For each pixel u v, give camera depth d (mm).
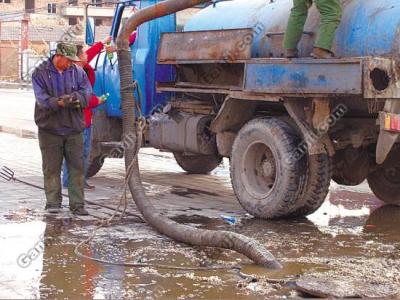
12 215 8336
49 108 8188
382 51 7395
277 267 6180
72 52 8250
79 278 5840
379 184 9422
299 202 8141
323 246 7074
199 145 9367
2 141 16625
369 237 7512
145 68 10086
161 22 10117
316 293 5414
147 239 7293
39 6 67625
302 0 7742
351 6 7852
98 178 11609
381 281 5773
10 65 52750
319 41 7570
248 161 8500
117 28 11133
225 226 8008
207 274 6020
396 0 7527
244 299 5332
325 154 8039
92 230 7633
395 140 7645
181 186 10977
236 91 8562
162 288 5602
